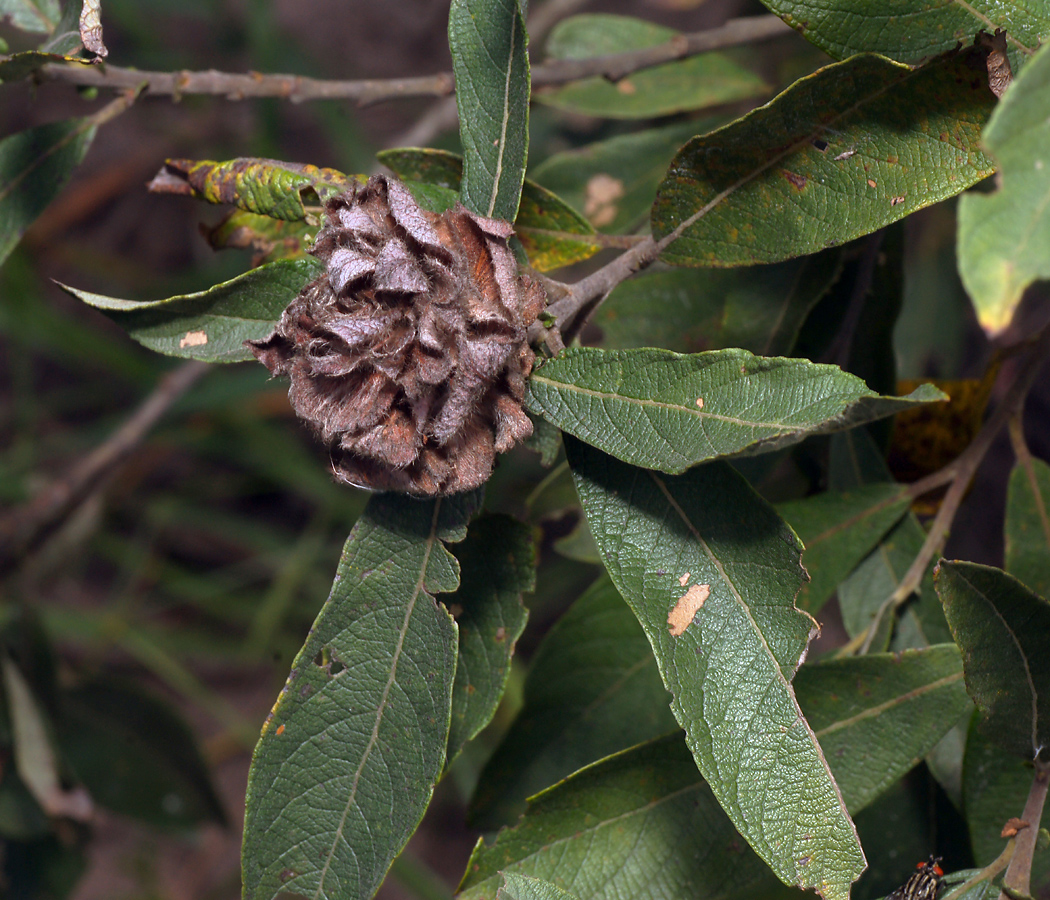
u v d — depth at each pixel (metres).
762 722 0.34
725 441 0.33
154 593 0.93
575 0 0.69
